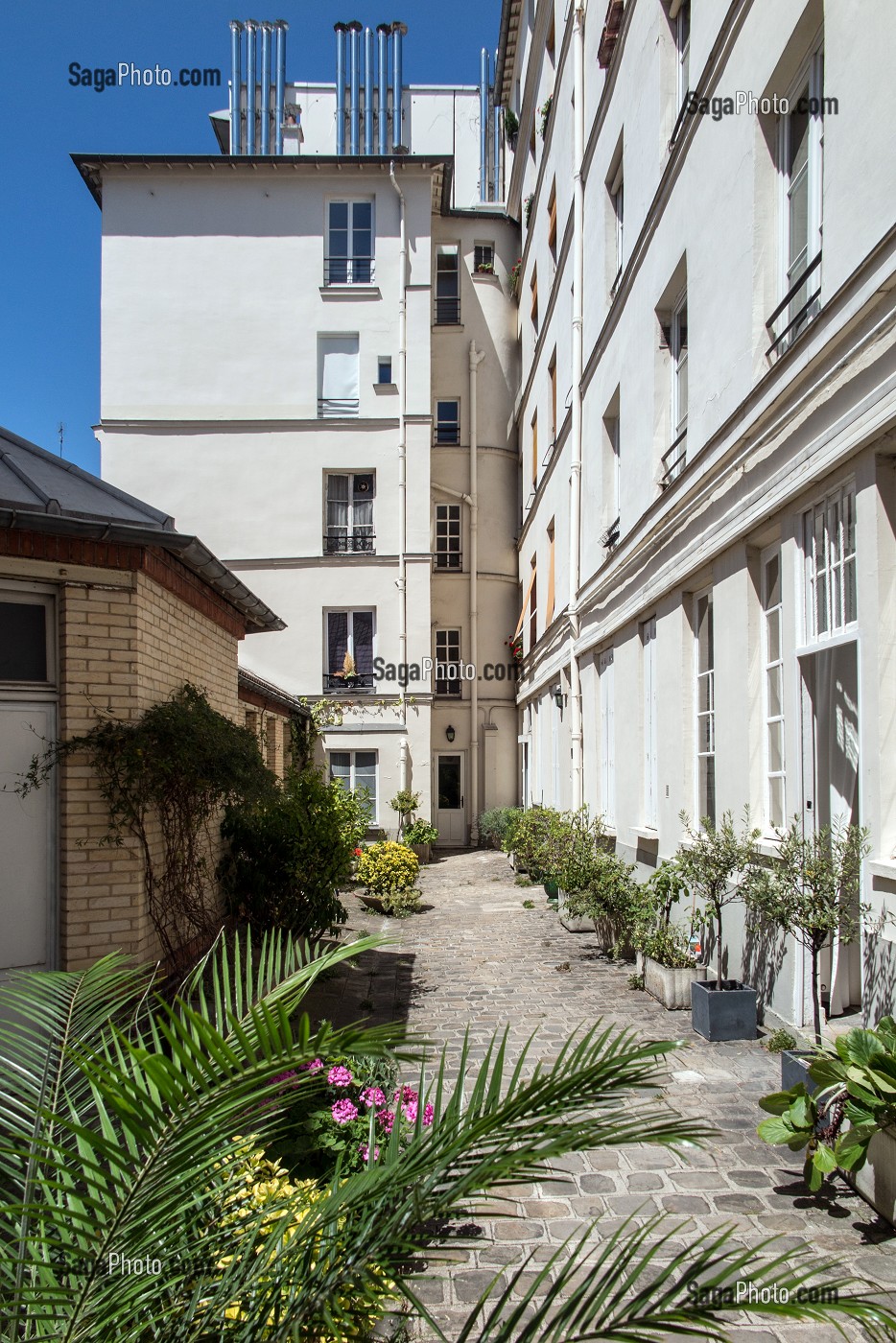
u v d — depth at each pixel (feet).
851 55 15.87
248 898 27.09
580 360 43.68
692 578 25.85
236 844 27.58
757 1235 11.82
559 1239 11.97
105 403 65.62
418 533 65.41
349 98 75.97
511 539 75.97
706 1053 18.71
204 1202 6.91
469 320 76.28
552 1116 5.66
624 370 34.27
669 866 24.68
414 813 64.08
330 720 63.98
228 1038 7.43
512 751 74.38
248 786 23.48
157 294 66.23
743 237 21.49
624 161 34.50
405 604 64.90
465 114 84.48
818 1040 15.81
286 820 27.58
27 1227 6.95
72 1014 8.73
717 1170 13.76
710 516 23.56
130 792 19.66
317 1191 8.22
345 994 25.64
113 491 22.02
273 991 7.20
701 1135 5.51
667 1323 5.30
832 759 18.71
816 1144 12.84
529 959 30.37
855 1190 12.94
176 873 21.61
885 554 15.21
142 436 65.67
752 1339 9.71
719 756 23.30
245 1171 7.95
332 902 27.86
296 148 78.43
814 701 18.70
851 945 18.38
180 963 22.00
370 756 64.75
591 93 42.09
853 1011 18.22
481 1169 5.22
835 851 16.65
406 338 66.28
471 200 84.17
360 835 52.75
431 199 67.10
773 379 19.06
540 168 60.23
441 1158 5.62
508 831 57.16
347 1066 13.55
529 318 69.05
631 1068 6.25
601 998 24.49
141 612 20.47
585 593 41.83
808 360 17.21
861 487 15.76
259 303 66.33
